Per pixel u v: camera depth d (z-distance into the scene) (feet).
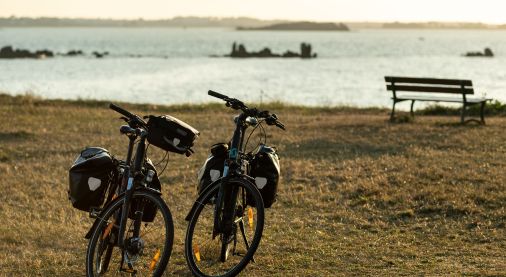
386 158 48.70
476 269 24.36
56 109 85.92
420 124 66.59
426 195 37.55
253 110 22.44
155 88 187.93
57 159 51.78
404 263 25.71
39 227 32.58
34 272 25.20
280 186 41.50
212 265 24.16
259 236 21.49
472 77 264.72
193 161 50.75
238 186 22.27
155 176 21.93
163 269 20.51
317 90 183.52
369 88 191.21
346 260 26.40
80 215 35.76
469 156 49.06
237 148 22.24
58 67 332.19
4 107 85.97
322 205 36.68
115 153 54.03
